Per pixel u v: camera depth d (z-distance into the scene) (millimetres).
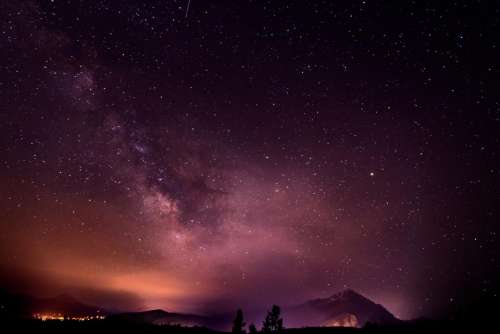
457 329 23062
